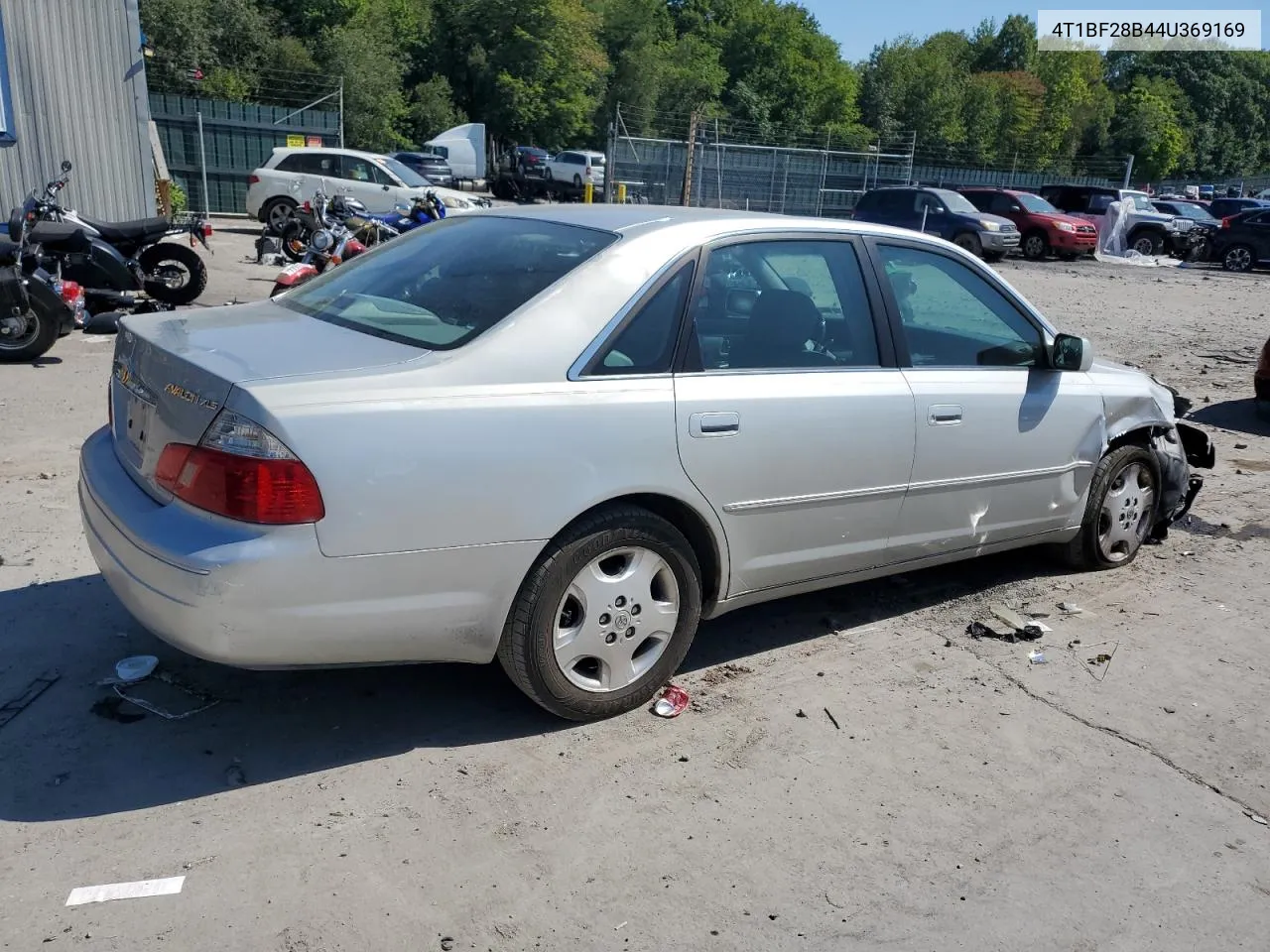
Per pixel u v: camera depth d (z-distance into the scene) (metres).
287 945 2.58
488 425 3.15
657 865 2.96
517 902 2.78
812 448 3.88
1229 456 8.14
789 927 2.75
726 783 3.37
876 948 2.70
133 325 3.63
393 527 3.03
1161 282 23.53
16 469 6.03
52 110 13.69
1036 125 79.38
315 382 2.98
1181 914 2.90
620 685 3.66
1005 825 3.25
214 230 22.09
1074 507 5.07
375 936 2.63
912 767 3.54
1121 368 5.43
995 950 2.72
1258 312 17.70
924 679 4.17
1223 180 80.38
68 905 2.67
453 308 3.46
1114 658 4.46
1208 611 5.02
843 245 4.19
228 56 42.47
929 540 4.47
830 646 4.43
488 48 59.88
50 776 3.20
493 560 3.22
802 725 3.76
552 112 61.28
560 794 3.26
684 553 3.67
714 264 3.76
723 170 29.73
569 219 3.92
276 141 27.25
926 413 4.23
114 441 3.63
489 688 3.88
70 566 4.70
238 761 3.34
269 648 2.99
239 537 2.90
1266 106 95.19
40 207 9.96
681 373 3.59
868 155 31.48
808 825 3.19
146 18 38.19
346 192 20.73
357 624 3.07
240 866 2.86
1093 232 28.89
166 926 2.62
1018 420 4.61
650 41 70.00
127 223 11.20
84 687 3.71
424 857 2.94
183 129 25.98
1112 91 91.81
